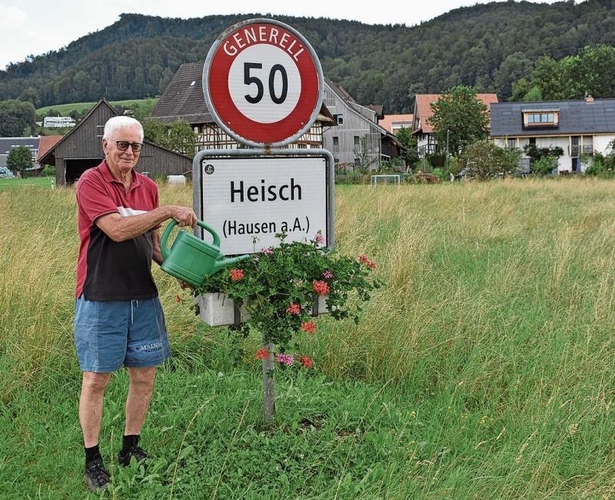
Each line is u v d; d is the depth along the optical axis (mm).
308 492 3486
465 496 3377
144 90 199875
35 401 4434
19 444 3889
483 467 3691
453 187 23562
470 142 79438
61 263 7012
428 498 3338
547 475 3672
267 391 4090
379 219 12578
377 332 5336
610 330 5539
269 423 4090
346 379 4949
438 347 5309
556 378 4727
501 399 4656
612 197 20891
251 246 3912
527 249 8984
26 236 7953
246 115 3879
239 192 3871
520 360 5109
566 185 27031
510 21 179625
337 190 21516
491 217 12578
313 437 3959
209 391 4605
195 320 5699
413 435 4031
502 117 76188
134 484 3467
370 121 69188
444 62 165875
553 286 7012
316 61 4008
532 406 4273
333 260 3869
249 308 3631
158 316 3643
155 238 3834
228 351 5254
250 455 3723
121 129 3414
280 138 3961
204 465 3637
